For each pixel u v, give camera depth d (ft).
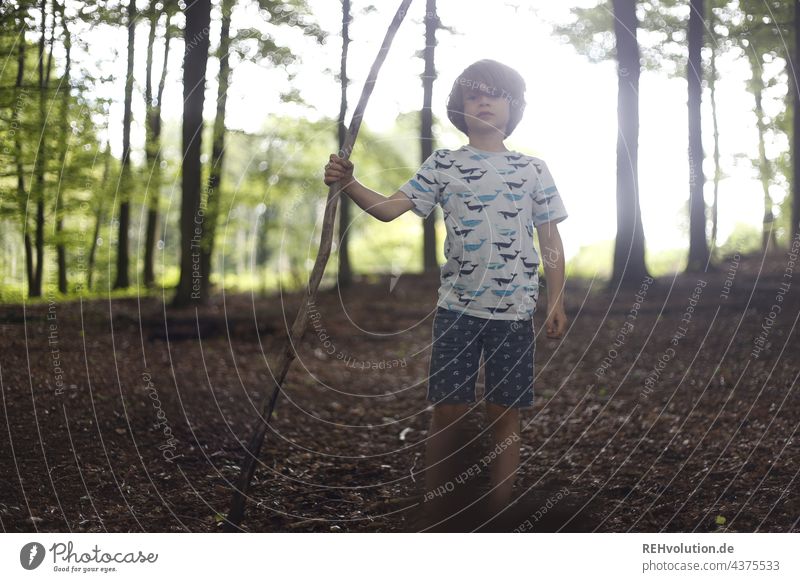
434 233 57.98
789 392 13.57
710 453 10.96
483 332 8.52
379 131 57.21
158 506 9.57
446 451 8.94
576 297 31.50
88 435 11.73
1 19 17.06
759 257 38.32
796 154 31.27
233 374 19.36
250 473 8.54
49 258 39.09
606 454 11.75
